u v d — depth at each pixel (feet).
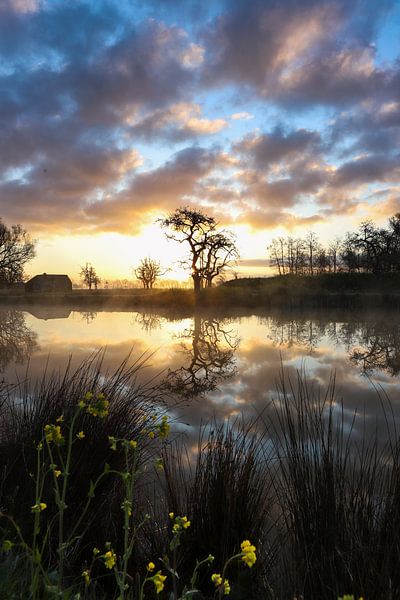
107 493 10.85
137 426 12.10
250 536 9.96
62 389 13.55
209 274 152.56
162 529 10.45
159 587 4.42
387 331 74.54
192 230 145.59
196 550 9.88
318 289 139.95
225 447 11.42
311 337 67.67
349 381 35.17
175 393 29.94
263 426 20.01
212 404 26.99
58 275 260.42
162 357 48.34
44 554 9.04
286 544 9.63
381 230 179.01
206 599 8.84
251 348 56.75
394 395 29.60
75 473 10.39
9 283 213.66
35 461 10.63
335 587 7.43
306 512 8.66
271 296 133.49
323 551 7.96
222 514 9.98
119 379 14.51
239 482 10.48
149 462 11.89
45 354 47.52
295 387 32.58
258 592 8.92
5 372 34.86
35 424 12.09
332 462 9.23
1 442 11.76
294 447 9.80
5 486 10.12
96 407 5.08
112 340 62.75
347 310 120.67
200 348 56.59
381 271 172.86
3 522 9.11
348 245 187.32
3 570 6.64
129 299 153.69
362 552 7.73
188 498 10.48
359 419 22.44
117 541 10.09
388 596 6.84
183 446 17.22
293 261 227.20
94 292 221.25
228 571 9.52
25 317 110.52
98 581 9.49
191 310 130.62
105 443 11.03
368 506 8.60
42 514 9.64
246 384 34.09
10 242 208.13
